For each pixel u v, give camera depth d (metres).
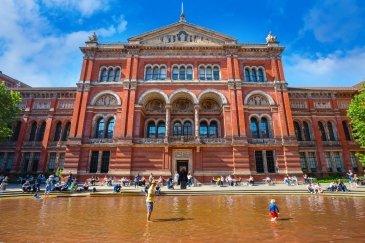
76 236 9.44
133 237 9.30
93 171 35.06
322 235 9.54
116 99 38.19
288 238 9.14
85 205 18.33
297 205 18.19
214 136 40.03
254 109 38.00
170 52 40.62
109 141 35.97
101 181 33.97
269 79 39.53
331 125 44.84
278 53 40.69
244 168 34.22
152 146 35.22
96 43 40.81
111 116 37.84
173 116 40.56
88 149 35.62
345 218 13.04
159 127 40.22
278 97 38.22
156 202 20.27
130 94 37.72
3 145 43.12
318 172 41.41
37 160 42.56
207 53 40.66
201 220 12.69
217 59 40.38
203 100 41.44
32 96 45.25
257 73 40.12
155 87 38.56
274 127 36.78
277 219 12.93
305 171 41.69
